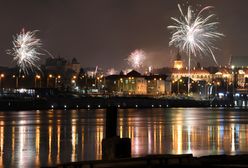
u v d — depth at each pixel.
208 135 111.31
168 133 117.00
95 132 119.31
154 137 105.69
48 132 119.06
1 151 80.38
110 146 45.00
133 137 105.50
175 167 40.91
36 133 115.94
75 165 42.03
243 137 106.12
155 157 41.72
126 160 41.53
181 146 87.31
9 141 96.81
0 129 128.12
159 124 154.00
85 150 81.56
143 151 79.50
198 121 174.62
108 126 47.72
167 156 42.00
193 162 41.88
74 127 137.00
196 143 92.94
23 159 71.12
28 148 84.62
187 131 123.81
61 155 75.44
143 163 41.44
